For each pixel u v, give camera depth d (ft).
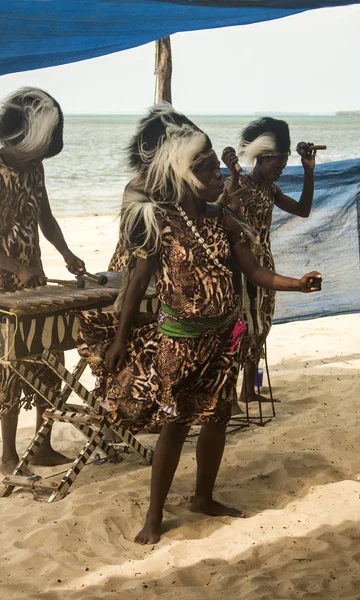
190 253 11.64
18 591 10.59
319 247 23.95
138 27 15.01
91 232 53.98
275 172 17.67
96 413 14.46
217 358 12.00
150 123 12.85
